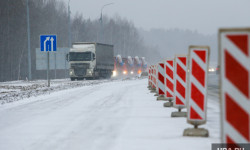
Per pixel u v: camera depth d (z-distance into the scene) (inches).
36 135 789.2
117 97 1811.0
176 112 1033.5
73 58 4825.3
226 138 434.0
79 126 898.1
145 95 1939.0
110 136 754.2
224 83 427.5
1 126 936.9
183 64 1027.3
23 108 1380.4
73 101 1625.2
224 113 431.2
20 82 4547.2
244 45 420.5
